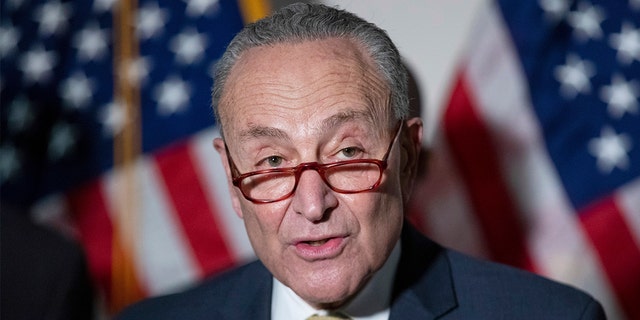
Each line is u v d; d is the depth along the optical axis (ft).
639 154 9.07
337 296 4.43
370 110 4.37
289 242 4.42
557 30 9.21
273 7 9.90
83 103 9.72
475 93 9.25
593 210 9.08
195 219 9.53
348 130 4.33
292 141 4.30
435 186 9.30
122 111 9.66
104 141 9.66
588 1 9.32
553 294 5.22
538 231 9.17
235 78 4.47
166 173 9.57
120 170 9.61
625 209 9.04
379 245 4.48
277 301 5.27
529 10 9.21
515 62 9.20
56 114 9.75
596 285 9.12
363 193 4.35
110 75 9.76
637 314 9.09
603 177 9.08
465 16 9.84
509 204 9.19
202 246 9.53
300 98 4.29
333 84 4.32
